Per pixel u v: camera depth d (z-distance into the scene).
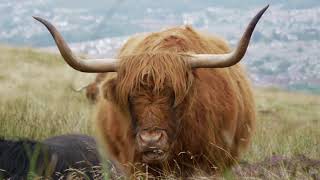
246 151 21.95
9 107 31.58
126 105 17.27
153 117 16.78
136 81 16.92
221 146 18.84
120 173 15.91
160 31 19.89
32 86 58.69
